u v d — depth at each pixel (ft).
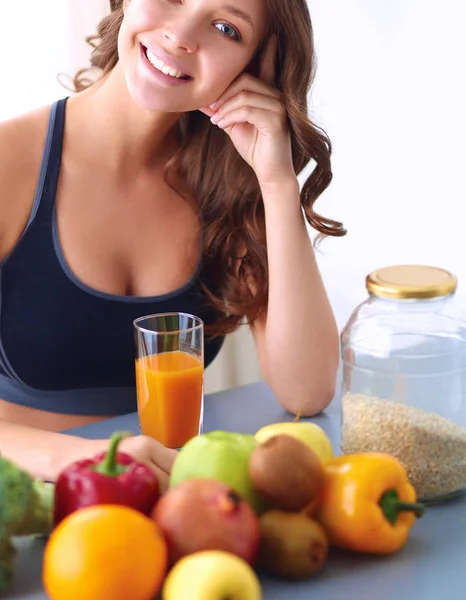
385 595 2.94
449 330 3.69
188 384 4.31
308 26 5.11
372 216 7.54
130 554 2.57
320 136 5.33
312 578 3.02
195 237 5.68
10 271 5.24
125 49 4.89
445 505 3.67
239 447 3.13
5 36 7.64
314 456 3.04
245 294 5.74
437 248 6.99
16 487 2.88
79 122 5.39
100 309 5.37
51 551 2.62
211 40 4.80
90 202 5.39
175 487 2.86
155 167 5.63
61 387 5.57
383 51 7.04
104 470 2.91
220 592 2.51
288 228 5.33
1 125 5.27
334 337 5.19
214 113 5.38
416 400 3.71
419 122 6.89
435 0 6.50
